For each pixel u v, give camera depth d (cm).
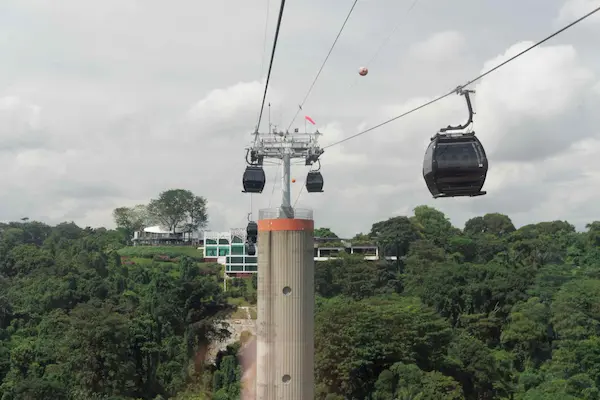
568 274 13175
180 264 16875
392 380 8762
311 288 4603
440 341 9912
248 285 16662
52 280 12825
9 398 8869
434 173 2492
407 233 16675
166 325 10712
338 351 9075
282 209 4634
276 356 4512
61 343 9631
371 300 12056
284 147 4844
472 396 9700
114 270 15062
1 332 11131
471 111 2488
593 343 9212
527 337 10606
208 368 10438
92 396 8900
